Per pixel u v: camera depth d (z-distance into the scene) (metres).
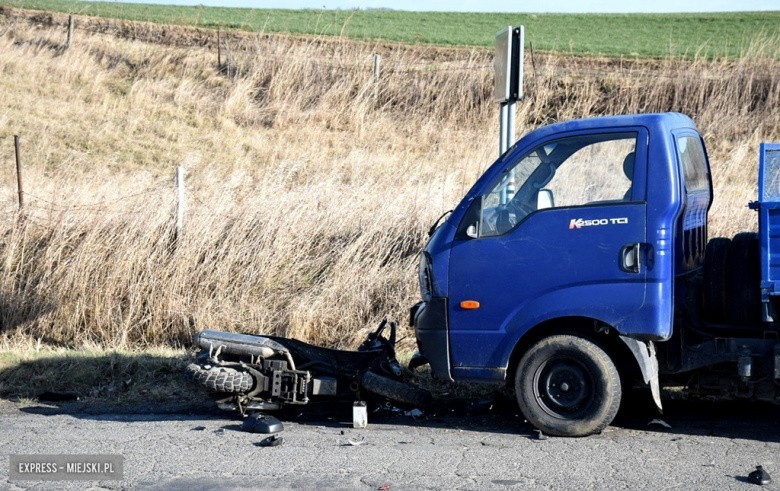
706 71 33.69
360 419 9.48
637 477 7.49
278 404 9.84
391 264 15.37
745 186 18.88
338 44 43.75
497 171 9.16
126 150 29.45
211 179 22.69
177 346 14.08
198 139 31.19
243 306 14.53
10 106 32.75
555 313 8.77
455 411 10.27
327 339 13.86
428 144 30.91
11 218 15.96
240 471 7.81
